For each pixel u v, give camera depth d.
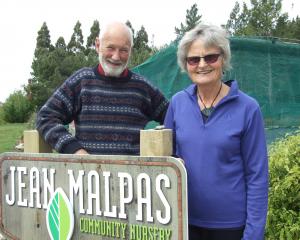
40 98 40.00
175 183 2.40
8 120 38.34
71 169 2.83
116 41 3.15
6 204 3.20
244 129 2.67
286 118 8.56
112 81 3.23
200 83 2.73
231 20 41.16
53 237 2.93
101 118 3.20
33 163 3.03
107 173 2.66
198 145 2.71
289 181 3.57
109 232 2.67
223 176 2.67
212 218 2.70
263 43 8.30
